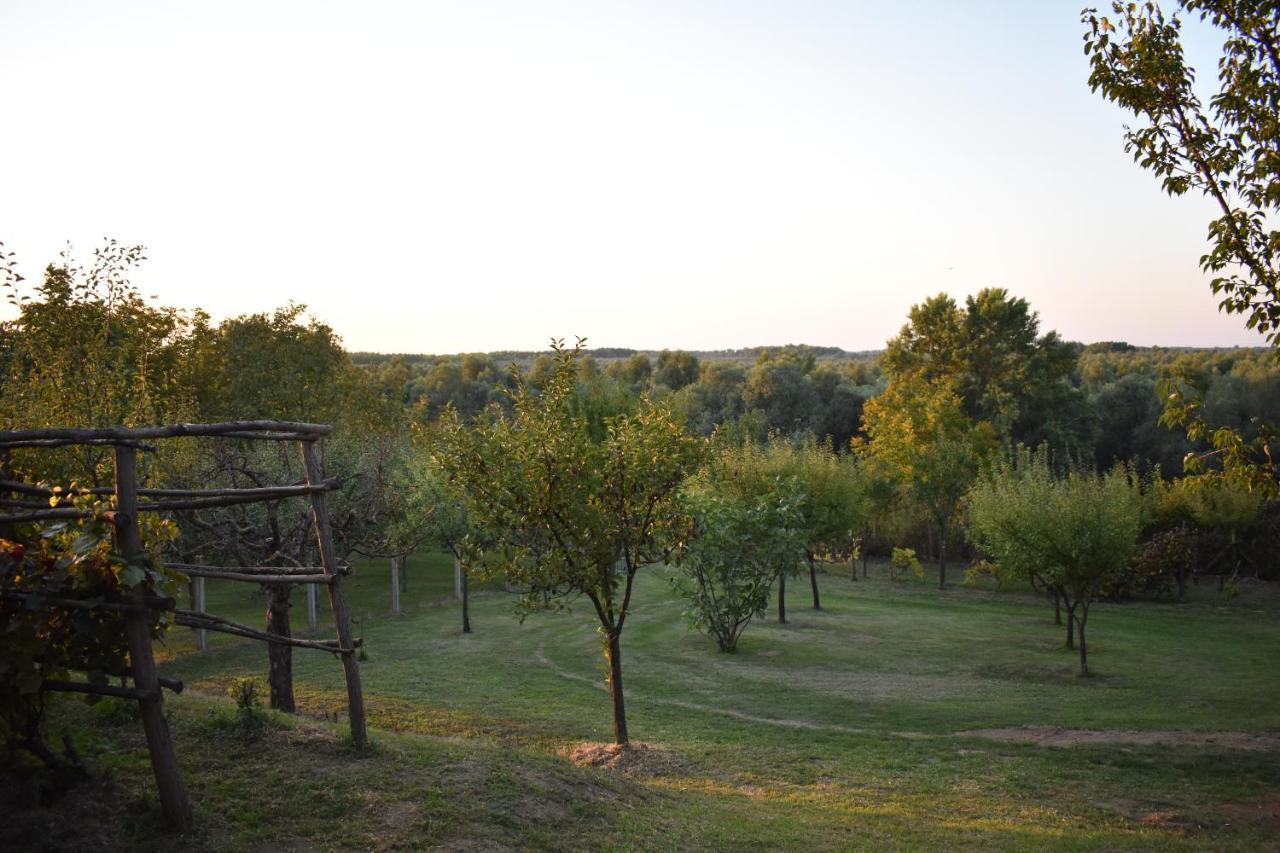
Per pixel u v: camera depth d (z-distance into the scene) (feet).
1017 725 52.06
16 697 18.58
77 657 18.94
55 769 19.80
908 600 117.50
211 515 48.03
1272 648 81.10
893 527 167.12
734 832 28.09
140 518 20.98
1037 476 77.92
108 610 18.69
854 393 267.59
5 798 18.75
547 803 25.77
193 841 18.71
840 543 146.10
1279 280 33.81
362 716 25.95
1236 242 34.55
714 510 76.23
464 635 86.89
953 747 46.98
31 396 47.75
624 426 42.70
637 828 25.94
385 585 127.65
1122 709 56.65
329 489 25.31
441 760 26.61
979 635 87.25
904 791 38.83
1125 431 237.25
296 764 23.79
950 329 224.33
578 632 88.63
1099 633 89.56
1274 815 36.17
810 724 52.60
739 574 77.15
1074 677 67.15
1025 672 68.95
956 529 161.38
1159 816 35.83
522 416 43.09
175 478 49.90
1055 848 29.30
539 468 40.40
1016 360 219.82
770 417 265.75
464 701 57.41
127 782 20.53
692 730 50.78
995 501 80.79
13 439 18.35
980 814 35.22
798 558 79.41
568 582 42.19
